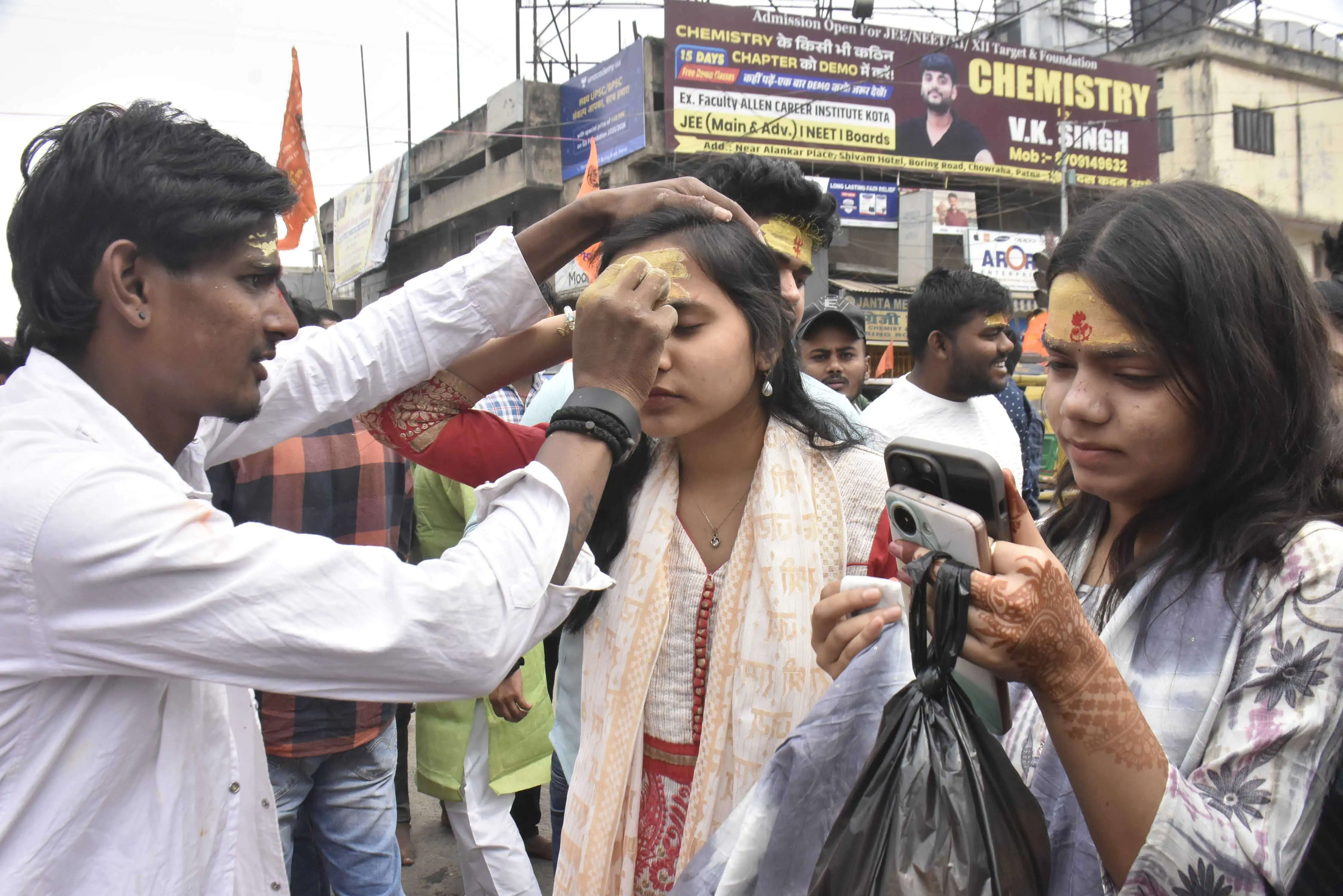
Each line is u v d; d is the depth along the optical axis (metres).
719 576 1.39
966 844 0.85
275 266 1.11
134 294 1.03
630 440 1.14
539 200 16.66
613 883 1.38
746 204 2.07
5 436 0.97
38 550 0.93
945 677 0.89
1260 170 18.86
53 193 1.01
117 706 1.02
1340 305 1.64
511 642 1.05
